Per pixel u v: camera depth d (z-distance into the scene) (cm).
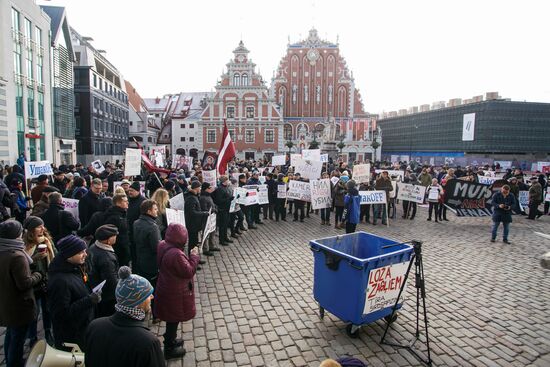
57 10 3453
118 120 5706
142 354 272
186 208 864
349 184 1133
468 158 5394
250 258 973
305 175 1555
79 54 4425
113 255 478
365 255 696
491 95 5628
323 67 6309
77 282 404
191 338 558
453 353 527
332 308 584
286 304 684
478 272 877
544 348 545
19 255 414
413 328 599
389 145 8125
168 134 7738
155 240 569
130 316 284
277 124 5734
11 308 413
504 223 1172
